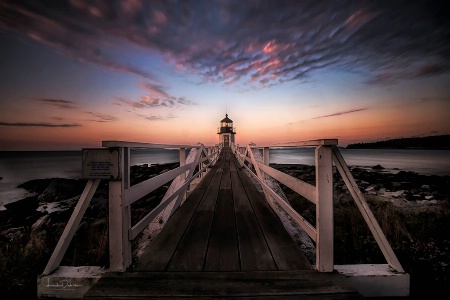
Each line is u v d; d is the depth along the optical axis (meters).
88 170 1.91
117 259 1.96
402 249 3.34
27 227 5.91
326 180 1.92
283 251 2.36
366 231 4.07
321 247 1.93
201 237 2.73
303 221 2.27
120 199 1.93
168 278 1.84
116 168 1.90
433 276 2.67
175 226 3.12
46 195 14.91
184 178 4.86
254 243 2.56
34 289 2.47
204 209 3.94
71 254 3.29
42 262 2.98
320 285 1.73
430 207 7.79
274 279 1.82
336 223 4.63
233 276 1.87
